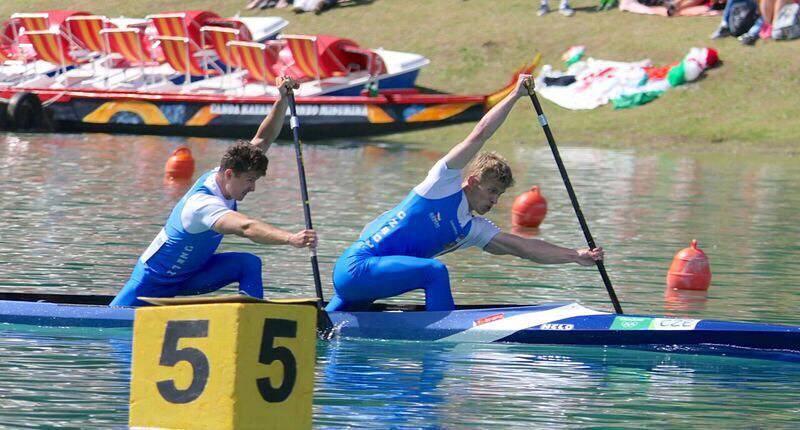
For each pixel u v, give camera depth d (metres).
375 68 95.38
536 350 29.05
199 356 17.33
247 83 97.81
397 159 81.31
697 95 97.50
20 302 30.11
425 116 90.38
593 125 95.75
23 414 22.12
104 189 59.75
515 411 23.56
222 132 93.94
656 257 44.12
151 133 96.00
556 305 30.42
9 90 98.69
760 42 103.06
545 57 108.25
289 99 32.03
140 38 98.94
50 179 63.28
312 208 54.31
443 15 119.56
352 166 75.50
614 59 104.56
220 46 96.38
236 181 27.94
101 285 35.50
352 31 118.75
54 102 96.75
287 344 17.50
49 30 101.25
